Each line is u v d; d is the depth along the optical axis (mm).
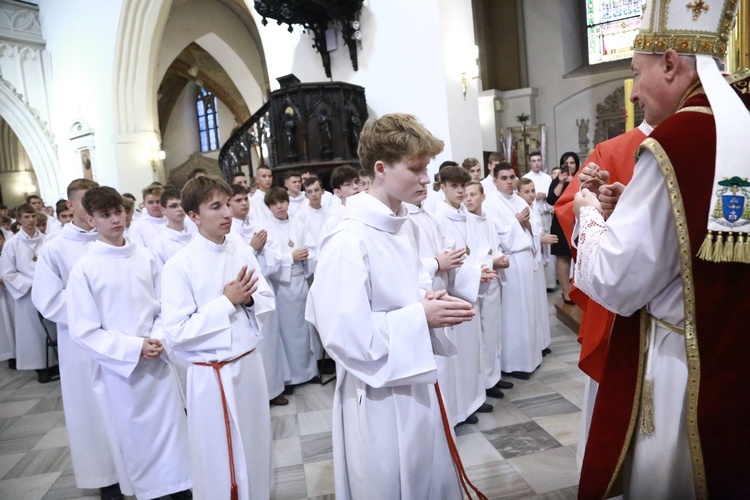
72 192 3322
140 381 2625
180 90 22625
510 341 4203
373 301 1541
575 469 2812
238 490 2262
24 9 13398
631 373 1390
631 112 4699
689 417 1221
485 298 3781
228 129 22641
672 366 1311
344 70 8242
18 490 3230
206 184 2346
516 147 15195
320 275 1500
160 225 4828
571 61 15703
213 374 2270
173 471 2697
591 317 2002
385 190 1561
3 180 19875
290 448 3389
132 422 2617
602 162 2133
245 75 15297
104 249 2639
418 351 1454
